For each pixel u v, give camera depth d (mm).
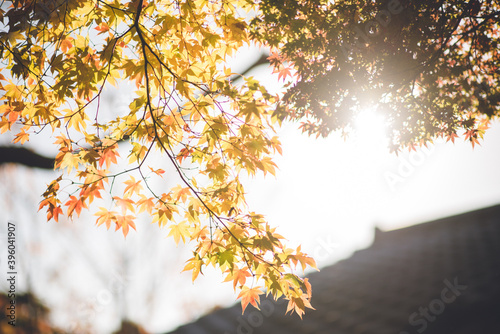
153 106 2678
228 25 2674
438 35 3012
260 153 2564
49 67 2439
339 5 2902
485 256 6078
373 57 2934
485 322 3807
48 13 2350
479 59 3479
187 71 2598
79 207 2588
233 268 2477
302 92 2945
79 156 2617
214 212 2756
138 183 2764
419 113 3299
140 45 2527
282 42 3016
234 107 2697
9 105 2619
